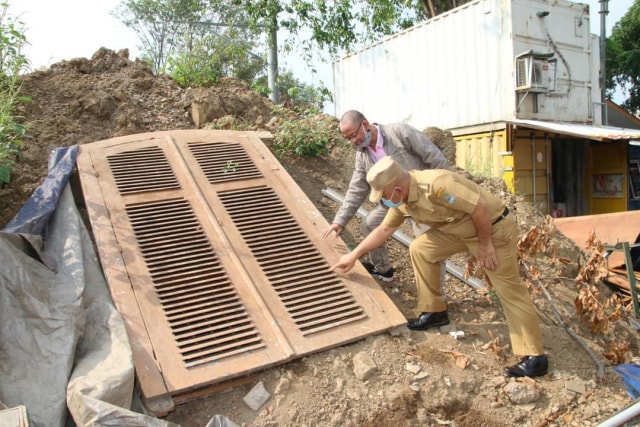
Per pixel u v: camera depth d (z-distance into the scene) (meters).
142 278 3.33
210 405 2.84
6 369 2.54
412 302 3.95
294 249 3.84
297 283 3.54
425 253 3.46
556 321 4.01
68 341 2.68
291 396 2.91
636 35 20.20
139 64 6.86
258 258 3.67
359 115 3.55
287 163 5.52
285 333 3.18
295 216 4.16
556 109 9.68
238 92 6.78
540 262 4.83
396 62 11.13
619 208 9.91
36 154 4.73
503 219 3.24
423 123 10.63
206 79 7.09
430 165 3.64
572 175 10.58
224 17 16.31
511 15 8.88
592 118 10.44
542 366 3.28
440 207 3.16
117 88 6.08
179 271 3.43
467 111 9.71
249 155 4.84
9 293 2.75
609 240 5.71
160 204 3.98
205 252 3.63
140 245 3.58
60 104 5.55
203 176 4.39
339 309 3.44
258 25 12.02
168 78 6.91
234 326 3.17
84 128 5.36
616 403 3.22
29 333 2.67
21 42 4.72
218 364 2.91
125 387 2.51
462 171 6.41
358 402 2.96
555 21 9.56
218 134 5.12
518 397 3.12
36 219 3.52
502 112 9.16
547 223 4.16
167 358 2.87
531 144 9.24
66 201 3.78
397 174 3.10
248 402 2.85
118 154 4.50
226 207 4.09
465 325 3.71
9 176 3.98
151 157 4.54
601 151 10.18
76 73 6.27
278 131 5.77
